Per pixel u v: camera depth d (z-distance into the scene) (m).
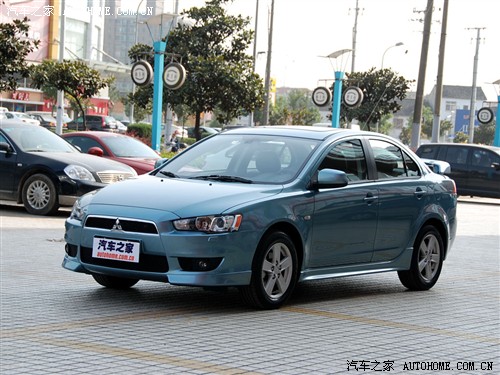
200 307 9.09
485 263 14.48
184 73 32.31
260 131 10.45
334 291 10.79
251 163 9.84
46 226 16.30
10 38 29.84
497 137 53.91
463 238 18.84
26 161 18.33
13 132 18.81
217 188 9.14
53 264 11.65
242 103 41.66
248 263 8.78
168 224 8.55
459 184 33.91
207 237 8.52
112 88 121.69
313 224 9.48
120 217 8.72
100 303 9.04
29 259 12.00
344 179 9.54
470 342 8.08
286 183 9.45
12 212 18.64
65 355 6.73
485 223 23.61
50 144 19.23
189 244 8.48
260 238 8.85
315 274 9.62
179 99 41.66
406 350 7.57
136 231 8.66
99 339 7.34
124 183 9.52
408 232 10.88
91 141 21.66
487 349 7.81
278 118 99.25
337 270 9.93
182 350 7.07
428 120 156.62
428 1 41.97
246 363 6.75
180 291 10.07
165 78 32.47
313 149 9.92
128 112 122.19
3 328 7.61
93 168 18.39
